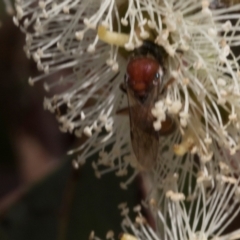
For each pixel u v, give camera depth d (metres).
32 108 0.17
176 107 0.12
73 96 0.13
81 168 0.14
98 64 0.13
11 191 0.16
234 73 0.12
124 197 0.14
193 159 0.13
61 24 0.13
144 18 0.12
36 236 0.14
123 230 0.13
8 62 0.16
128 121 0.13
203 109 0.12
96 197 0.14
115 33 0.12
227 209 0.13
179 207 0.13
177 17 0.12
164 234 0.13
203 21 0.12
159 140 0.12
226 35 0.12
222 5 0.12
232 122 0.12
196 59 0.12
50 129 0.17
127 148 0.13
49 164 0.16
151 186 0.13
